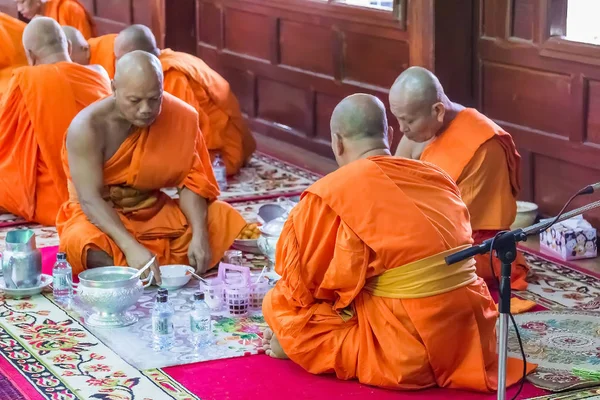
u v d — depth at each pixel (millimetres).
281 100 8453
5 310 4570
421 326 3656
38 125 5898
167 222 5062
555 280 5059
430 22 6398
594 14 5727
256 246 5469
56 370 3898
